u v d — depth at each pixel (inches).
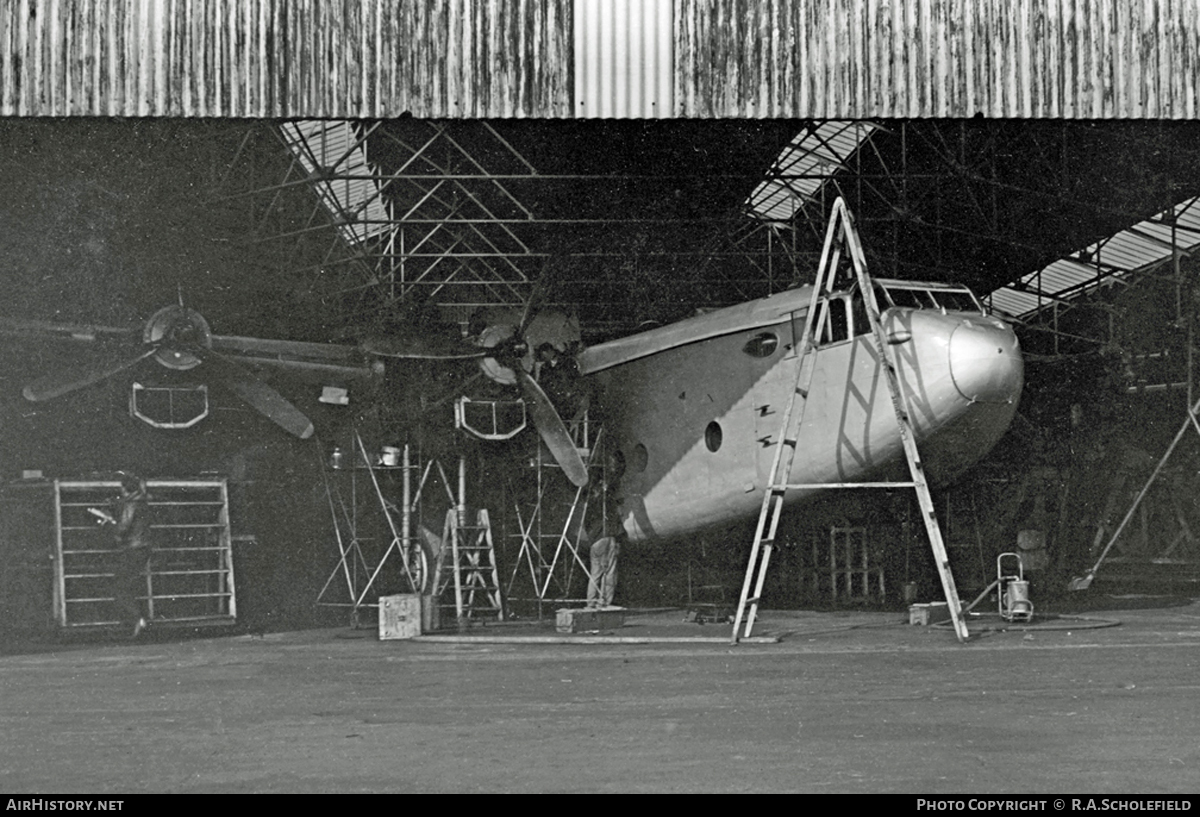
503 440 928.3
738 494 890.7
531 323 987.3
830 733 389.7
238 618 1000.9
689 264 1307.8
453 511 917.8
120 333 864.3
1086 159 1082.7
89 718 440.8
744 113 793.6
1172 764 336.2
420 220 1005.2
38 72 773.3
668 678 539.2
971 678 527.8
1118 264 1301.7
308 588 1062.4
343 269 1210.6
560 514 1023.0
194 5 781.9
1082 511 1315.2
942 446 795.4
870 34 798.5
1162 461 1099.3
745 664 594.2
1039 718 417.1
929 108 797.9
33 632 891.4
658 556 1028.5
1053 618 848.3
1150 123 817.5
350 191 1146.7
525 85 788.0
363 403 946.7
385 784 320.5
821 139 1067.3
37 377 933.2
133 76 776.3
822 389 823.1
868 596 1071.0
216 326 1171.9
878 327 735.1
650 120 792.3
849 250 759.1
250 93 782.5
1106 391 1320.1
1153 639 698.8
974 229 1227.9
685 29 792.9
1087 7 807.7
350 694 500.1
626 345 974.4
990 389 756.0
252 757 360.2
